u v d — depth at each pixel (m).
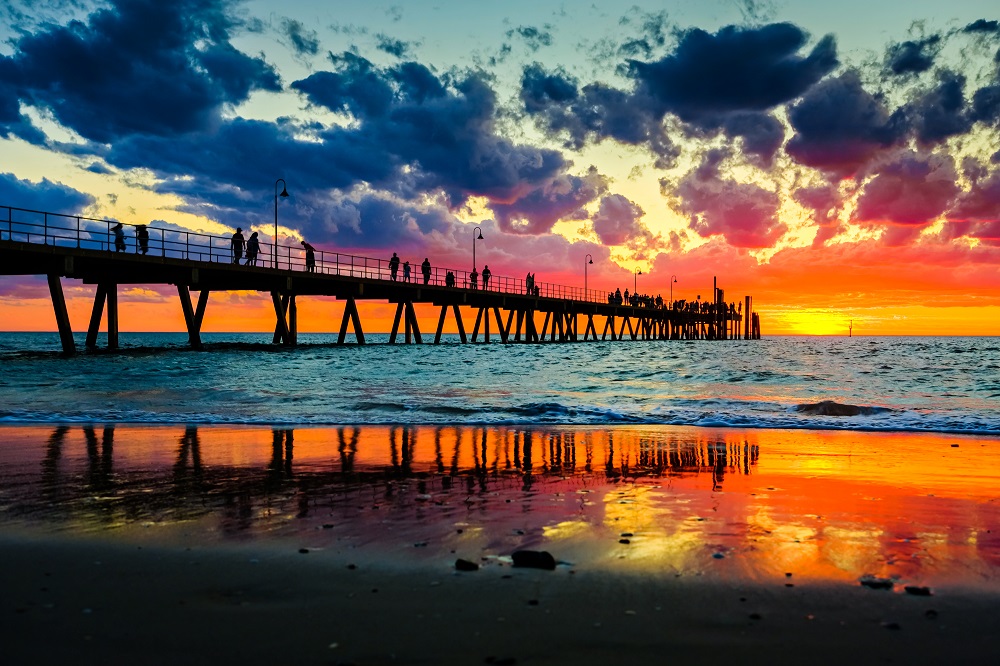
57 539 4.80
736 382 24.64
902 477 7.53
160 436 10.64
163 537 4.86
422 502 6.12
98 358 28.05
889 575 4.12
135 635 3.13
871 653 3.03
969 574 4.15
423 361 33.09
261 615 3.39
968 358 43.72
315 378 23.02
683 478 7.45
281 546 4.63
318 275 37.50
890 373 29.06
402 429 11.78
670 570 4.14
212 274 33.34
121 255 27.33
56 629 3.20
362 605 3.52
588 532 5.05
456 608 3.49
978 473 7.81
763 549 4.62
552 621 3.33
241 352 34.97
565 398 18.22
